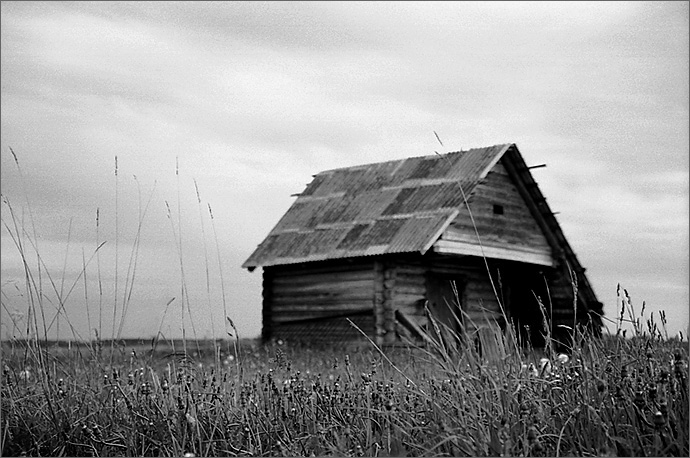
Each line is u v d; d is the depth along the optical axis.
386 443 4.85
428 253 20.34
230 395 6.18
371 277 20.64
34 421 6.02
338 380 6.03
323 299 21.69
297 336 21.98
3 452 5.69
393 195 22.19
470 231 20.92
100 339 6.95
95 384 6.78
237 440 5.49
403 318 20.11
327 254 21.17
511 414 4.36
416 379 5.63
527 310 22.91
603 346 5.11
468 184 20.78
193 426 5.52
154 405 5.90
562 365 5.04
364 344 20.34
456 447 4.34
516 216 22.36
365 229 21.31
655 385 4.55
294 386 6.11
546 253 22.91
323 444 5.07
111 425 6.00
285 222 24.08
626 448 4.17
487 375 4.63
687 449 4.19
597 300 22.05
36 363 6.78
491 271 22.61
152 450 5.56
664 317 5.18
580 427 4.46
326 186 25.02
